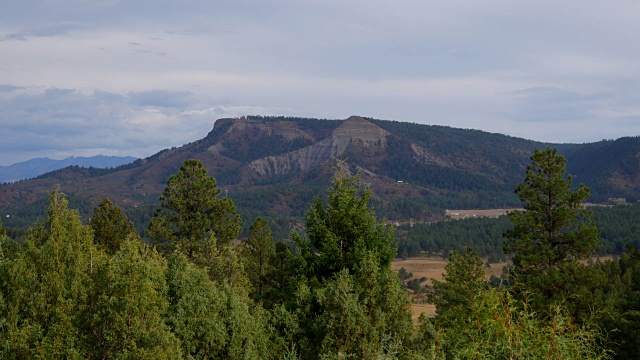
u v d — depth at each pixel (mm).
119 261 16031
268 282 36188
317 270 19109
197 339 16031
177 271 18359
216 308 16734
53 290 15250
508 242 35594
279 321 17891
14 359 13789
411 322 15523
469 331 8727
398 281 16703
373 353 12602
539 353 7789
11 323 14406
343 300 15227
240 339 16422
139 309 14445
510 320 8094
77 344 14273
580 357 8070
